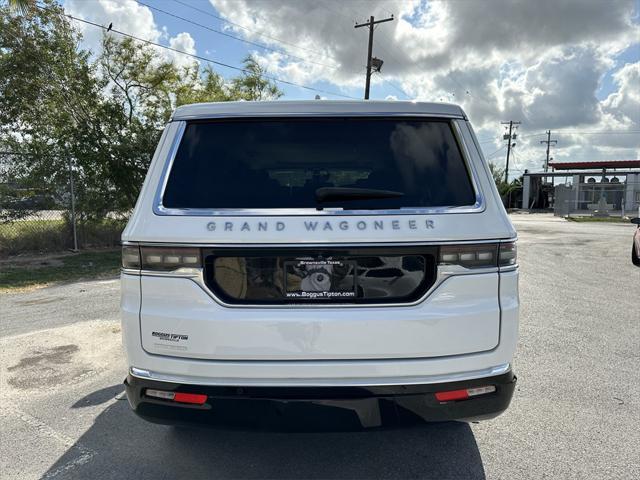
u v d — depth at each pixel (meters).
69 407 3.56
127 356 2.39
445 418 2.29
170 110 14.04
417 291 2.27
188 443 3.04
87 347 4.86
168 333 2.28
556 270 9.88
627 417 3.37
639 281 8.62
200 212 2.31
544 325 5.68
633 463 2.80
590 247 14.22
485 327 2.29
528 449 2.96
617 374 4.15
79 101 12.68
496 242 2.31
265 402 2.23
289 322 2.21
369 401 2.23
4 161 11.05
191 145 2.50
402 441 3.06
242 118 2.54
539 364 4.39
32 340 5.06
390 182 2.40
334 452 2.94
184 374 2.28
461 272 2.26
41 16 12.03
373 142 2.49
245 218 2.28
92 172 12.49
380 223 2.26
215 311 2.24
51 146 12.10
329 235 2.23
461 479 2.66
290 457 2.88
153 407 2.36
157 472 2.73
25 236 11.53
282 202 2.34
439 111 2.56
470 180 2.41
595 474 2.70
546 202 49.31
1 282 8.19
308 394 2.22
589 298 7.19
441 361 2.25
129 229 2.37
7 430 3.22
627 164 43.72
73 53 12.71
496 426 3.26
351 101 2.55
